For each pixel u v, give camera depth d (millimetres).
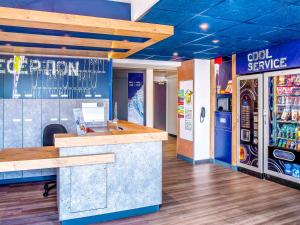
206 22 3586
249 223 3441
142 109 9961
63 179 3289
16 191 4719
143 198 3734
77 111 3764
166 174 5770
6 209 3898
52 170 5453
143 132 3768
